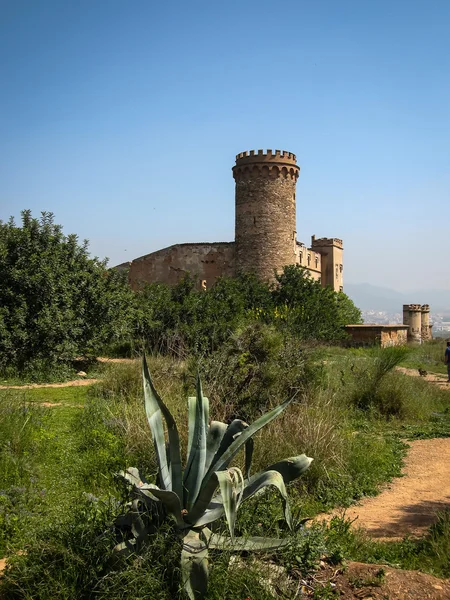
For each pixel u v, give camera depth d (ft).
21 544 18.30
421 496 26.84
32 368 59.98
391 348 52.95
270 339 40.81
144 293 97.86
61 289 66.13
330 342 108.37
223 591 14.05
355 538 19.89
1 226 68.85
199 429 16.22
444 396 57.57
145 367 16.66
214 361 39.93
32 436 29.22
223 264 154.40
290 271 130.52
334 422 34.06
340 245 218.59
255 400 37.29
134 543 15.14
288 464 16.44
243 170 144.36
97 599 13.82
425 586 15.79
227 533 16.26
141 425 30.30
